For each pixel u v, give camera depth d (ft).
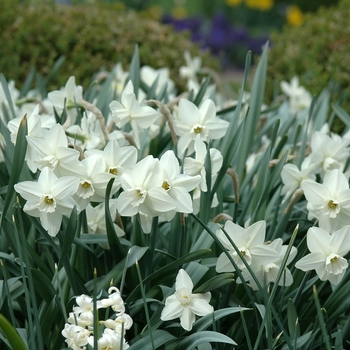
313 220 5.33
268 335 4.69
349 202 4.78
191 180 4.66
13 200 5.06
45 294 4.83
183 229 4.92
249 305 4.98
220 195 5.27
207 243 4.97
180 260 4.77
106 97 5.98
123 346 4.50
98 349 4.46
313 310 5.09
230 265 4.77
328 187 4.82
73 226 4.65
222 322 5.02
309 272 4.92
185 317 4.67
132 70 5.98
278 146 5.46
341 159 5.25
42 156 4.70
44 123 5.29
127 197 4.64
